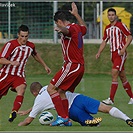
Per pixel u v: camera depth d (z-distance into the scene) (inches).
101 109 925.8
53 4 2463.1
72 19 2362.2
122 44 1365.7
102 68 2240.4
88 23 2536.9
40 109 945.5
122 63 1362.0
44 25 2554.1
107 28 1379.2
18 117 1099.3
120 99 1473.9
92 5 2536.9
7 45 1009.5
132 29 2564.0
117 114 920.3
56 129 895.7
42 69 2229.3
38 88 958.4
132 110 1236.5
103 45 1391.5
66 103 941.8
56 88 952.9
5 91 1027.9
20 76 1019.9
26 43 1024.2
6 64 994.7
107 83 1914.4
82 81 1947.6
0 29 2522.1
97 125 938.7
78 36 956.0
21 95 994.1
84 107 934.4
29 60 2251.5
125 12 2568.9
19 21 2534.5
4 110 1211.9
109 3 2662.4
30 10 2549.2
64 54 962.7
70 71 953.5
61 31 928.9
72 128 908.0
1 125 965.2
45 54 2293.3
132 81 1999.3
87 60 2267.5
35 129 898.1
